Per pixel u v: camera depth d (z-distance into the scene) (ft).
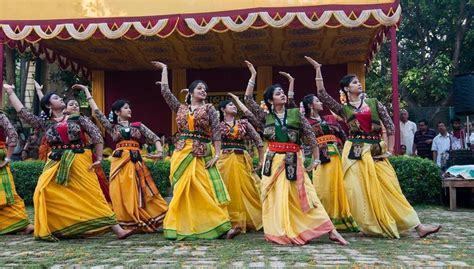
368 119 16.74
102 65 42.39
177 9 29.27
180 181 17.03
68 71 45.01
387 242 15.66
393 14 27.25
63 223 16.99
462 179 26.09
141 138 19.79
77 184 17.11
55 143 17.33
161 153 19.77
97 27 28.91
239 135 19.27
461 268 11.27
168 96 18.17
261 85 42.68
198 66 42.93
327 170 19.33
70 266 12.00
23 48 34.01
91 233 17.53
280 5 28.40
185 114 17.44
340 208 19.03
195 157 17.20
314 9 27.66
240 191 18.86
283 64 42.45
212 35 34.06
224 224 16.71
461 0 53.72
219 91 43.42
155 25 28.76
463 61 57.93
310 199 15.46
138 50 37.81
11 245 16.03
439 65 53.31
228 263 12.12
